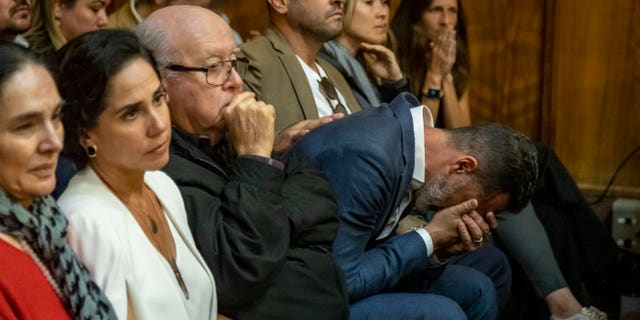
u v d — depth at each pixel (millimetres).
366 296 2744
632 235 4758
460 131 2881
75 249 1933
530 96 5016
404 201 2877
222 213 2346
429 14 4344
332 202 2557
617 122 4906
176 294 2020
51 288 1817
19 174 1783
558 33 4914
